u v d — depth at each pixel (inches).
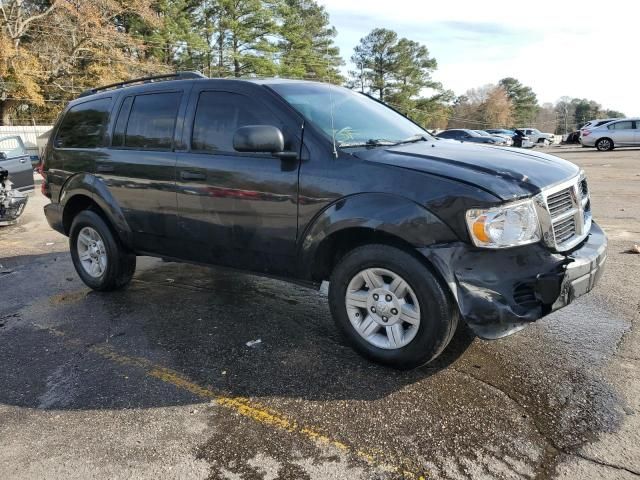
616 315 160.2
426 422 108.1
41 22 1166.3
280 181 136.6
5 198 343.3
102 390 125.0
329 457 98.3
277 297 188.4
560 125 4672.7
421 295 119.2
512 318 112.3
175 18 1497.3
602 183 478.9
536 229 115.0
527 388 120.0
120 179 177.2
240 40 1647.4
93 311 179.6
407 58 2485.2
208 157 152.4
